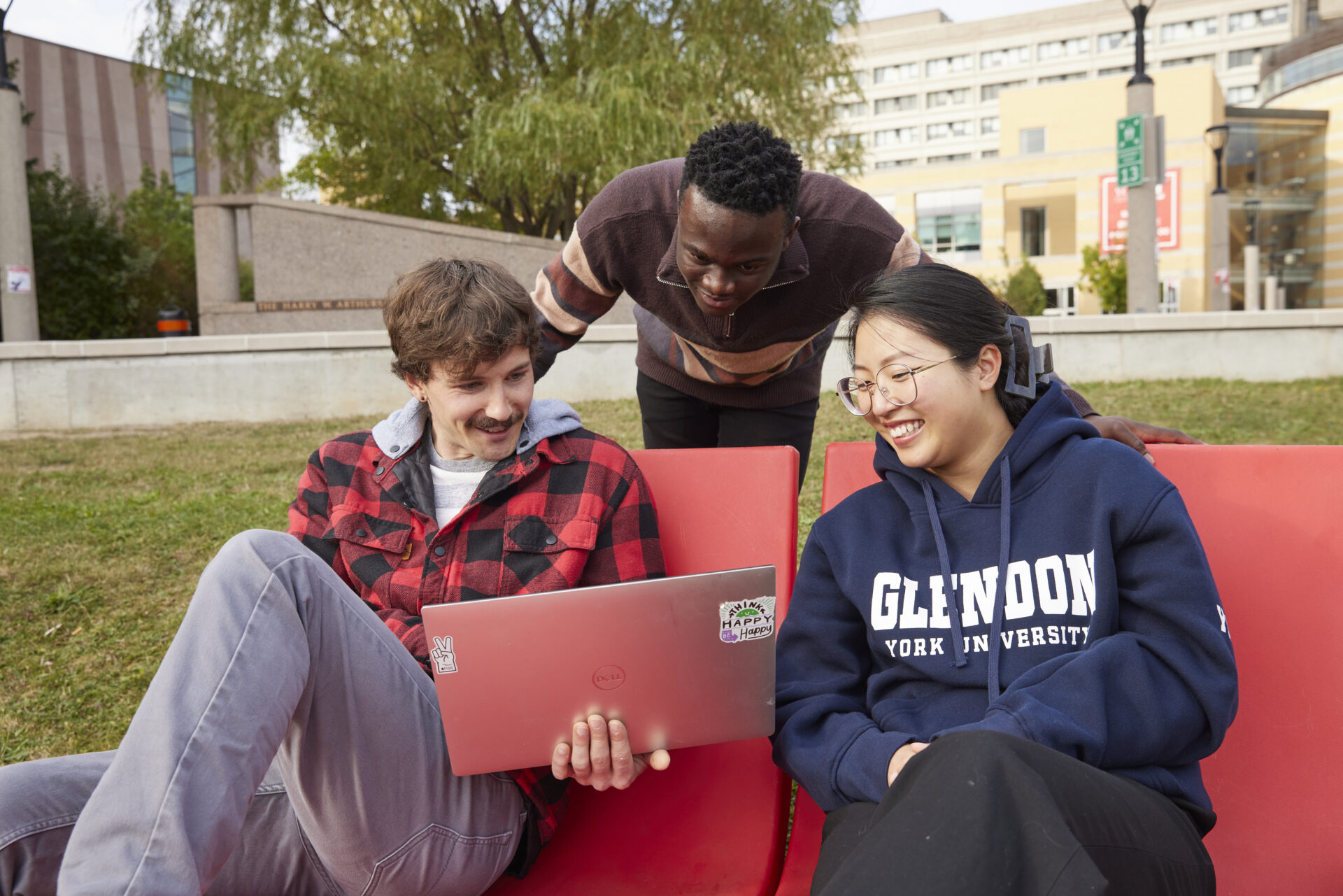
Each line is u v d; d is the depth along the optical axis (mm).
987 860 987
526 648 1303
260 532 1324
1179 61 68000
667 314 2270
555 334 2363
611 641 1319
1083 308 36062
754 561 1842
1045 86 38125
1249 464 1701
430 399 1659
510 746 1354
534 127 10812
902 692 1503
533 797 1544
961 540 1501
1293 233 34969
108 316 14680
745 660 1372
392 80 11367
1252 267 28453
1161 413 6586
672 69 11094
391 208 13680
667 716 1378
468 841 1437
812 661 1602
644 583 1305
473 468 1737
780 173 1727
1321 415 6234
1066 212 39469
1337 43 34438
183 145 37594
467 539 1691
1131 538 1376
